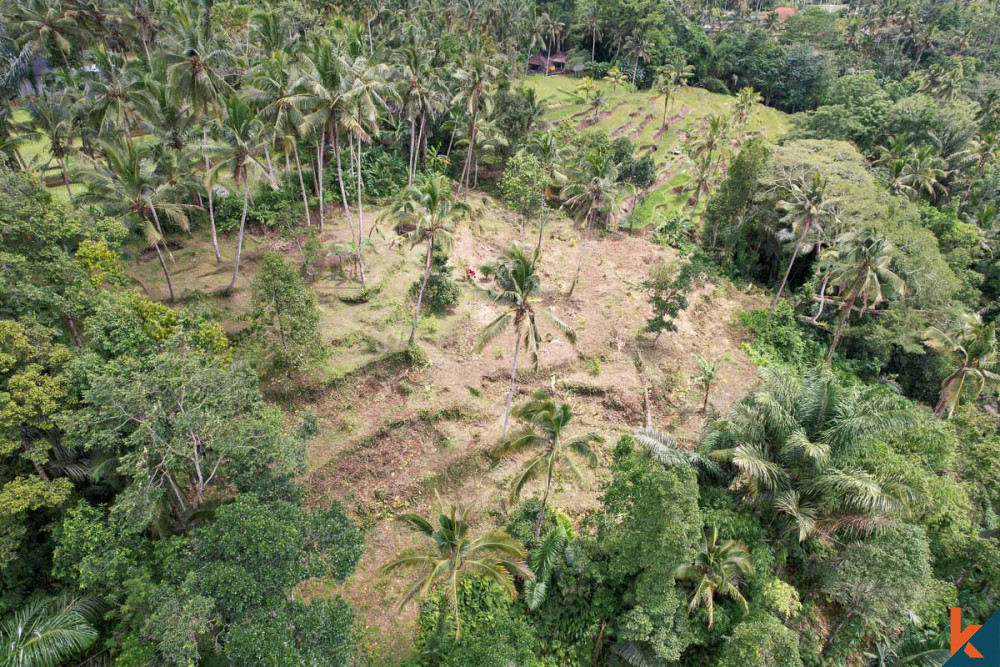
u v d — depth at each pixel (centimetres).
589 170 4919
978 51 10938
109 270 2469
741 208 5456
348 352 3284
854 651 2655
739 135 8338
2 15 4841
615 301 4497
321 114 3488
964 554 2691
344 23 6312
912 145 7006
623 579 2412
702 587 2250
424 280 3266
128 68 4769
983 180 6425
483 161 6669
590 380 3700
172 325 2322
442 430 3111
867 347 4747
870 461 2448
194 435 1891
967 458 3272
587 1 9994
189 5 6081
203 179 3641
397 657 2256
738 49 10575
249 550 1597
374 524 2723
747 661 2083
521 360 3669
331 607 1705
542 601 2420
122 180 3028
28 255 2186
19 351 1838
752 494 2553
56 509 1925
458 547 1986
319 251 3884
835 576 2466
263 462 1945
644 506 2153
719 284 4984
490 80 5619
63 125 3834
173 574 1636
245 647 1459
